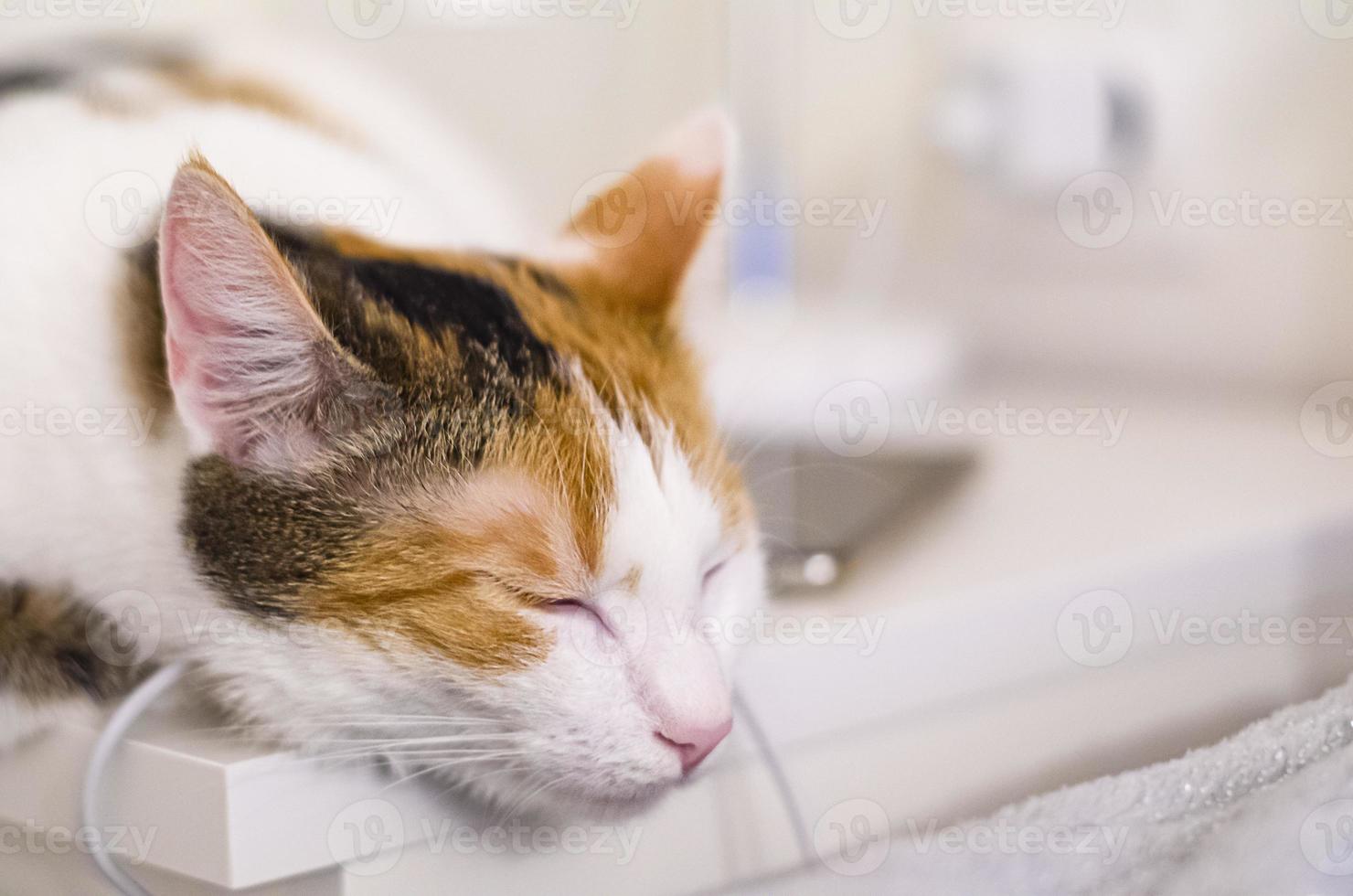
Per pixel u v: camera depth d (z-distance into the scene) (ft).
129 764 2.20
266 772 2.07
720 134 2.89
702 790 2.49
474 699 2.19
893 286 3.86
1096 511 3.05
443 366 2.27
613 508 2.28
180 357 2.14
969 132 3.85
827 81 3.81
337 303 2.29
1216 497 3.06
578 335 2.57
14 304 2.47
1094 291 3.84
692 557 2.39
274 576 2.21
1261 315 3.73
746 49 3.60
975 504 3.11
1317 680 2.88
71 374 2.43
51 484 2.36
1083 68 3.74
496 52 3.51
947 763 2.69
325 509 2.19
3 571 2.36
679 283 2.79
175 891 2.24
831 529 2.94
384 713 2.20
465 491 2.18
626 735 2.23
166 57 3.16
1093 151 3.77
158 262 2.35
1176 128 3.70
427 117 3.34
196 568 2.28
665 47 3.59
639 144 3.57
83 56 3.08
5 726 2.37
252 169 2.73
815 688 2.58
